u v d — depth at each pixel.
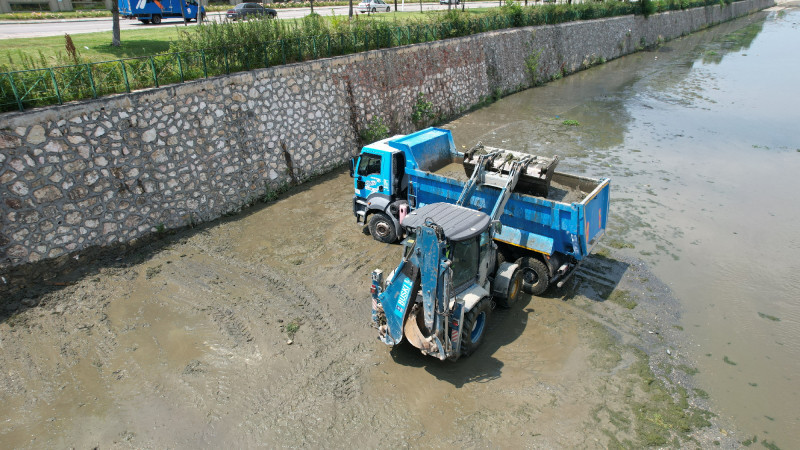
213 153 12.97
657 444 6.68
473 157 11.17
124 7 28.88
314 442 6.73
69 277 10.40
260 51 14.46
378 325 8.16
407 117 20.30
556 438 6.77
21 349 8.42
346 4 46.78
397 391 7.60
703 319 9.27
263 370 8.00
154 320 9.18
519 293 9.96
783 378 7.86
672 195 14.54
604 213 10.42
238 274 10.65
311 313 9.40
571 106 25.42
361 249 11.71
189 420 7.11
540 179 9.75
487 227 8.02
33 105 10.03
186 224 12.62
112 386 7.71
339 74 16.67
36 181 9.90
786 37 51.69
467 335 7.82
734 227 12.63
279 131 14.72
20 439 6.81
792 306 9.60
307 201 14.40
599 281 10.44
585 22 35.84
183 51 12.80
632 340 8.72
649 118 23.02
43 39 19.41
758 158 17.69
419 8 46.25
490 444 6.68
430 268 7.14
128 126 11.16
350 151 17.39
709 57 40.06
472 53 24.66
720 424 7.01
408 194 11.63
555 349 8.50
